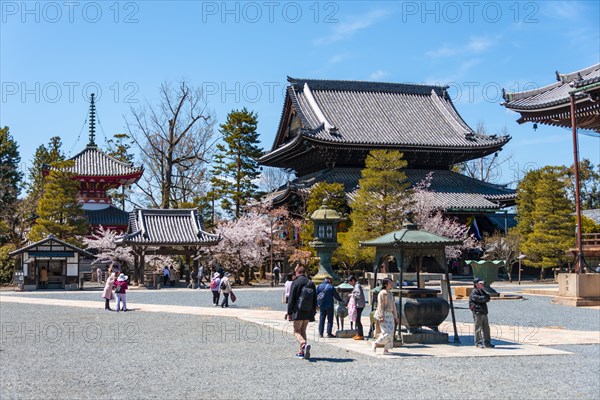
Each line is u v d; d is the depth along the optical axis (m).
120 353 16.33
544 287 50.19
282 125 80.06
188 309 30.47
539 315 27.41
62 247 47.16
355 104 79.94
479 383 12.61
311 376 13.24
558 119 47.16
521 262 61.38
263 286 54.56
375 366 14.48
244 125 77.06
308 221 57.34
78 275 47.50
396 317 16.89
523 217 63.94
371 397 11.39
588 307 31.48
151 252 51.81
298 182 68.81
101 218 69.12
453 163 76.88
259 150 78.12
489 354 16.17
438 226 61.31
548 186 57.06
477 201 69.69
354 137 72.62
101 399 11.12
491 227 71.94
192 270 52.88
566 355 16.17
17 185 99.38
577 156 36.12
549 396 11.56
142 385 12.31
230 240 54.97
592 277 32.72
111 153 94.50
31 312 28.75
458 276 66.00
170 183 72.31
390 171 52.09
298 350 16.92
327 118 75.50
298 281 15.42
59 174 56.44
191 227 52.34
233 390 11.89
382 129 75.94
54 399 11.10
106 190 72.62
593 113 43.38
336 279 28.94
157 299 37.94
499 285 54.09
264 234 57.25
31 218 64.25
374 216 52.12
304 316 15.32
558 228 57.03
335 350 16.91
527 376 13.37
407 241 17.67
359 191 53.88
